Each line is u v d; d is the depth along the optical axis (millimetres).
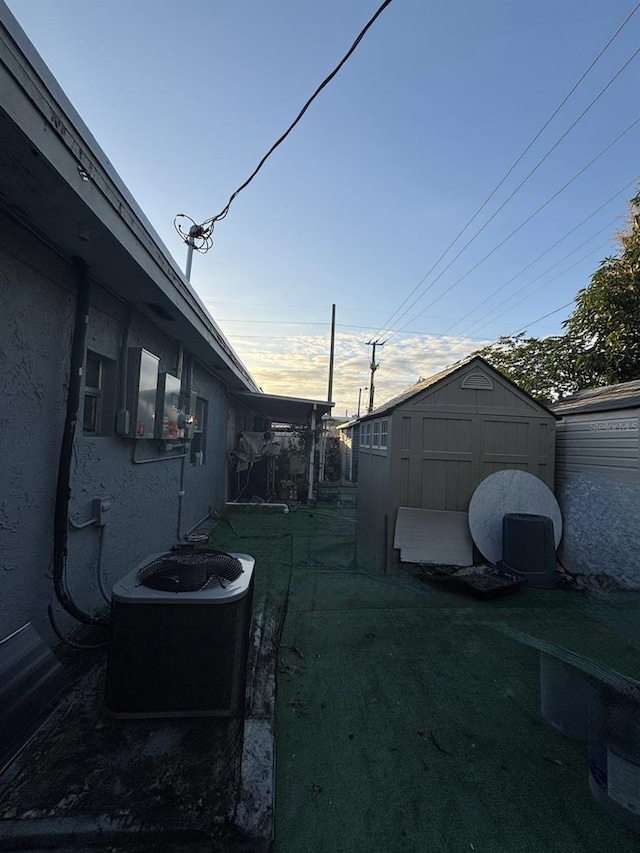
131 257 2709
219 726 2006
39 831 1458
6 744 1783
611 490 4762
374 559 5484
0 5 1405
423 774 1913
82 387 2961
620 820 1679
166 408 4238
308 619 3609
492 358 12180
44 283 2498
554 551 4746
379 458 6203
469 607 3977
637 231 7980
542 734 2191
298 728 2207
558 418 5625
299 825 1643
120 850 1461
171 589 2096
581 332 8836
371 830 1630
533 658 2998
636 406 4449
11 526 2277
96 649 2676
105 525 3301
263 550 5707
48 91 1696
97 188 2170
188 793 1631
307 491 10695
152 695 2020
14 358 2275
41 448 2518
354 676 2715
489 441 5461
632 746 1709
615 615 3830
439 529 5238
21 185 1944
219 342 5781
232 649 2070
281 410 12047
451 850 1554
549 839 1607
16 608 2320
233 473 9859
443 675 2748
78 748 1834
